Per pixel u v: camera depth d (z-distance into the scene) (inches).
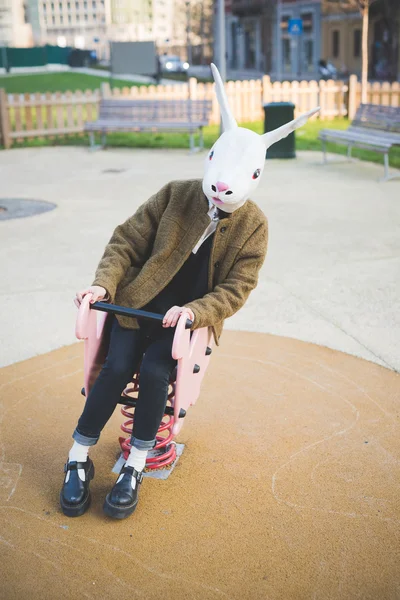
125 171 426.6
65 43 5172.2
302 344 175.3
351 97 644.7
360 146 409.1
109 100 543.8
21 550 102.7
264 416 141.6
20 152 518.9
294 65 1672.0
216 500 114.8
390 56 1315.2
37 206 329.4
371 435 134.3
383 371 160.7
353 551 102.9
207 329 116.8
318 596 94.1
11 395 150.3
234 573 98.3
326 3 1432.1
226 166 107.8
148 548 103.3
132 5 4958.2
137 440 109.9
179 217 114.0
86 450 112.7
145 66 773.9
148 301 113.3
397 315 192.7
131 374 111.1
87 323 107.9
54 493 116.8
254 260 112.7
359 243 263.3
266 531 107.2
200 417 141.2
